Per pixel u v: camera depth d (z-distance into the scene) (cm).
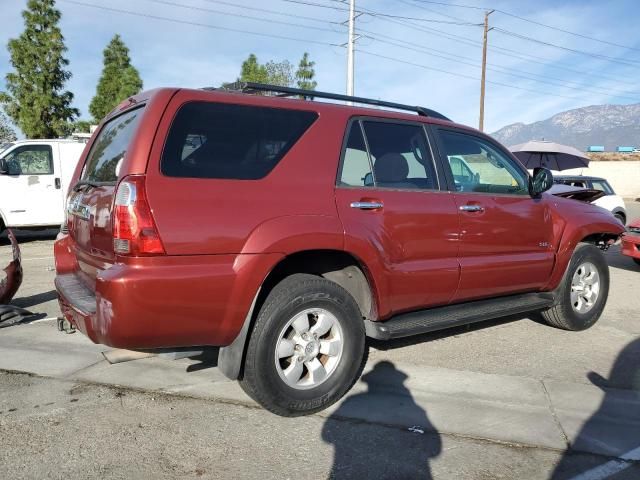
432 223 414
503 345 514
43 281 769
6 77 2306
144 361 451
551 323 566
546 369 454
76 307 341
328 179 369
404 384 415
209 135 333
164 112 321
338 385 368
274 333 340
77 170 452
